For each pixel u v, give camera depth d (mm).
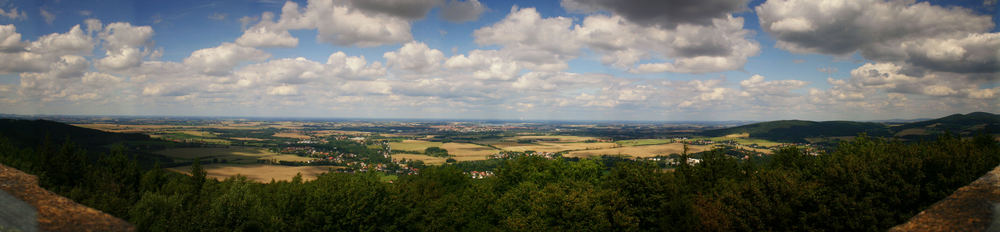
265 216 46781
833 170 36188
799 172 42312
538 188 56906
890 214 30844
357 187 49031
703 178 52375
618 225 40094
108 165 66875
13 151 67250
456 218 54906
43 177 51094
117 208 43312
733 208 37094
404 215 51906
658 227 41219
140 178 69938
